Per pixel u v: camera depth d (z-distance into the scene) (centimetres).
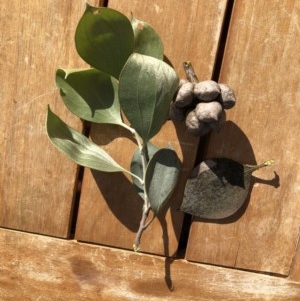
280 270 32
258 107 31
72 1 30
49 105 31
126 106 29
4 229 33
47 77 31
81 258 33
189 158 31
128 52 29
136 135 30
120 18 28
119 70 30
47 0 30
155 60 28
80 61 31
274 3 30
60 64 31
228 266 33
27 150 32
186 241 34
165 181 30
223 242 32
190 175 31
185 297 33
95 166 30
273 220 32
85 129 32
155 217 32
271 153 31
